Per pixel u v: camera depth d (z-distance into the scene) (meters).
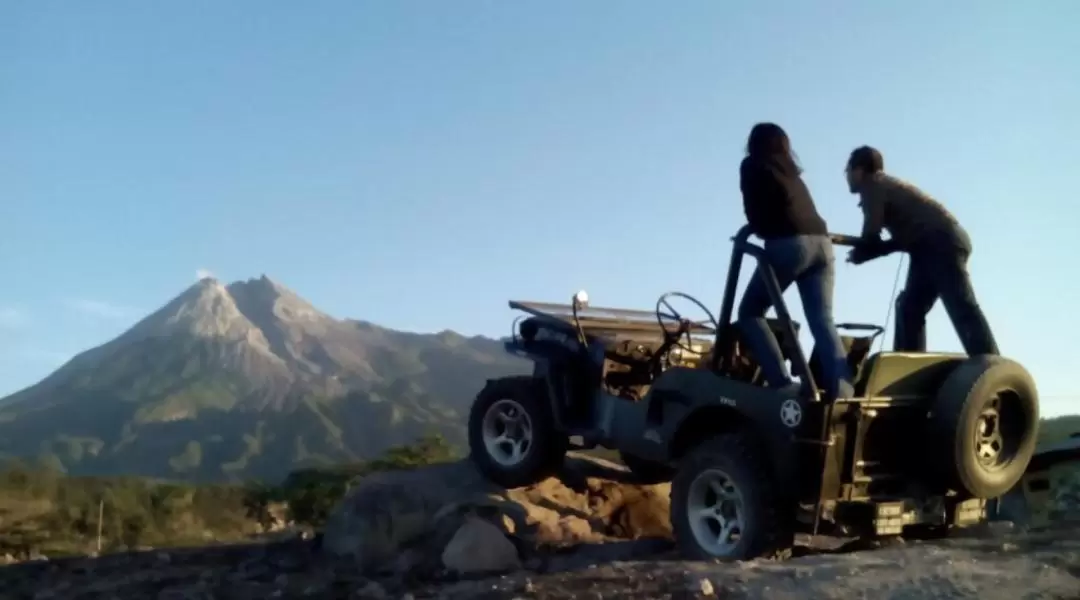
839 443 6.95
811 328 7.32
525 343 9.26
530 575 7.54
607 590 6.48
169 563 9.88
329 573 8.74
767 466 7.03
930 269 7.90
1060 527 7.86
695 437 7.89
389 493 9.45
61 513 27.88
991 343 7.80
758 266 7.30
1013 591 5.71
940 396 7.15
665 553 7.91
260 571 9.12
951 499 7.44
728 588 6.19
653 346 8.98
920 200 7.89
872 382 7.03
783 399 7.00
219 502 32.28
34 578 9.57
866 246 8.04
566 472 9.69
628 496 9.46
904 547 7.15
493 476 9.30
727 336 7.66
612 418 8.45
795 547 7.75
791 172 7.39
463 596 6.93
